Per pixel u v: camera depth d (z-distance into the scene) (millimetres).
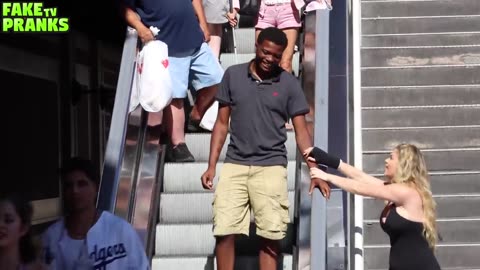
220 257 5562
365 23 9336
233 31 8430
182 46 6602
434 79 8742
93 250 4352
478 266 7191
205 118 6930
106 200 5820
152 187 6359
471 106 8359
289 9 7500
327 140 5945
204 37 6949
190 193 6574
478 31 9320
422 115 8328
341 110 6668
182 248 6328
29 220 4363
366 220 7316
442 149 8039
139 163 6484
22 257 4324
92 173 4383
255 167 5512
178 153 6766
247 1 8672
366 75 8750
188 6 6602
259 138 5496
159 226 6363
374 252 7168
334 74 6926
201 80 6785
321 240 5391
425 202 5605
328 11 7125
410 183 5605
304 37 7574
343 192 6250
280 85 5504
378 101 8531
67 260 4336
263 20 7574
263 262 5594
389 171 5703
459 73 8750
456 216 7512
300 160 6395
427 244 5582
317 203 5551
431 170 7941
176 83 6617
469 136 8141
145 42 6430
